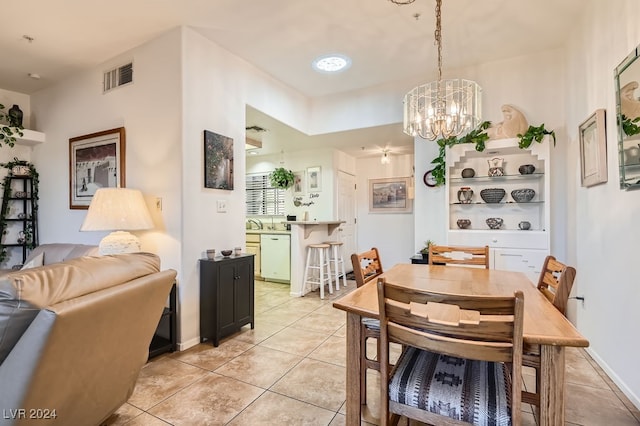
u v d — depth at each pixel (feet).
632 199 6.05
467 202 11.52
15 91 12.84
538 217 10.94
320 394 6.31
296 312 11.69
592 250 7.89
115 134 9.98
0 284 3.55
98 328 4.10
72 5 7.72
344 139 15.71
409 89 12.59
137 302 4.68
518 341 3.23
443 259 8.15
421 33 9.27
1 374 3.56
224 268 8.98
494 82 11.09
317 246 14.05
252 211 20.97
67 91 11.72
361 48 10.11
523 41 9.82
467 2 7.88
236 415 5.65
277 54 10.45
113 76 10.21
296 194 19.13
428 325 3.56
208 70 9.45
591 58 7.94
